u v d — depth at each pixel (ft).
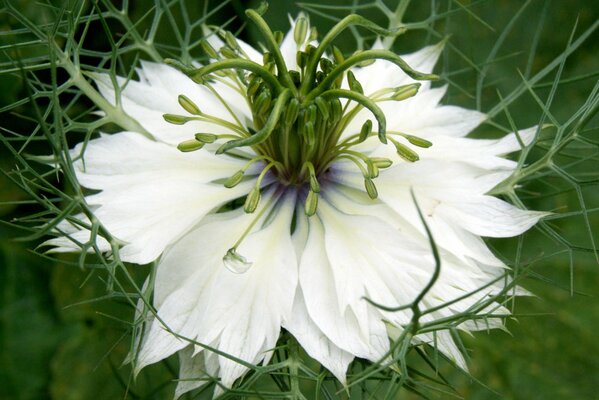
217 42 0.35
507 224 0.29
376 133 0.30
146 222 0.29
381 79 0.33
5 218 0.40
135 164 0.30
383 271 0.28
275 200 0.30
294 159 0.30
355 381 0.26
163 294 0.28
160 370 0.39
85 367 0.39
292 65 0.33
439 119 0.32
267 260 0.28
